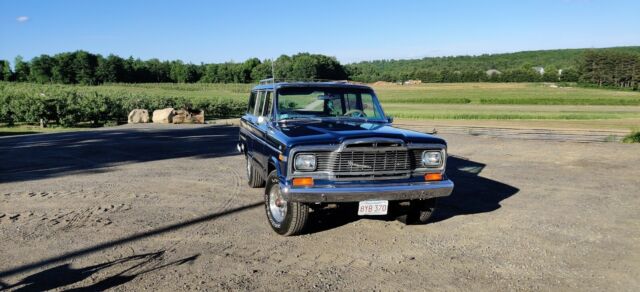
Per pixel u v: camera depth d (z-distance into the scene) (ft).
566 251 15.66
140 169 32.35
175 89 302.86
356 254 15.42
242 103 139.95
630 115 137.08
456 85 442.50
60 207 21.44
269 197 18.02
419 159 17.02
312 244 16.42
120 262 14.57
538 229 18.12
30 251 15.53
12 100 91.40
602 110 179.32
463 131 65.51
